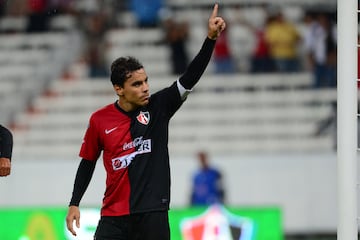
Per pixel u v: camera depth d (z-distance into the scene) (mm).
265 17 61312
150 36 62062
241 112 58875
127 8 63188
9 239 43438
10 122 59250
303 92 59094
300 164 54844
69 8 63562
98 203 53781
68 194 55500
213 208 44438
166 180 21422
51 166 55750
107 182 21641
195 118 58656
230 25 61156
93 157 22078
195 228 44094
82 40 62344
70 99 60188
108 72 61188
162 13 62938
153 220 21156
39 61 61969
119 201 21438
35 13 63500
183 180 54594
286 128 58125
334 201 54438
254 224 44438
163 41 61625
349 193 22484
